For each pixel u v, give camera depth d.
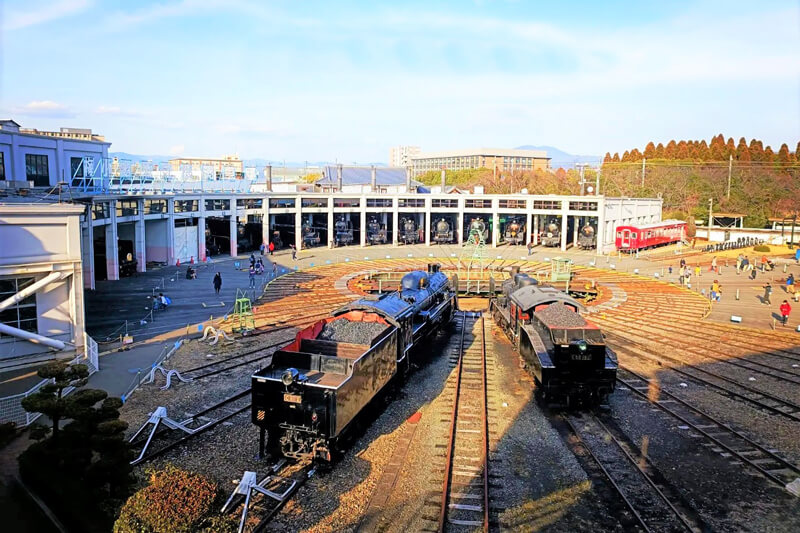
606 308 37.22
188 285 42.75
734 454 15.66
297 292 41.38
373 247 70.94
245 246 65.44
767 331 31.17
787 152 104.75
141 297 37.69
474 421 17.80
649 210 77.25
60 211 21.27
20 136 36.72
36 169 38.81
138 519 9.93
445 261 58.78
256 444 15.66
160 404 18.59
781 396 20.52
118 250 47.22
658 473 14.57
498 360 24.92
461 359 24.80
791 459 15.52
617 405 19.45
